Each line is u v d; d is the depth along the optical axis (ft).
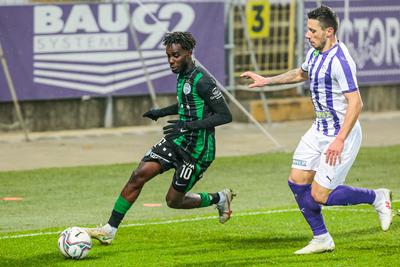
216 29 125.90
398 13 139.54
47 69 118.21
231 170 93.91
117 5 120.78
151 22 122.31
